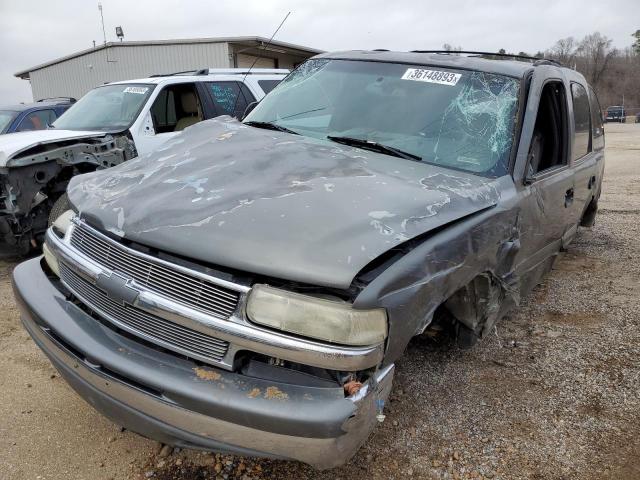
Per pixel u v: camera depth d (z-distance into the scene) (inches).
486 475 103.7
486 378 136.9
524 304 185.8
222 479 99.9
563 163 158.7
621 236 277.6
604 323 170.9
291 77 167.3
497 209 110.0
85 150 218.4
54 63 924.6
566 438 115.0
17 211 201.5
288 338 77.9
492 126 128.2
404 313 84.4
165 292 84.4
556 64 170.4
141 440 109.8
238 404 76.7
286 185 97.8
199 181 100.6
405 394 128.3
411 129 131.0
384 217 89.7
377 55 157.2
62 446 107.4
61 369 94.6
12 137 225.8
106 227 92.5
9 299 181.2
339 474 102.1
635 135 1091.3
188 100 278.8
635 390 132.6
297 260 80.4
